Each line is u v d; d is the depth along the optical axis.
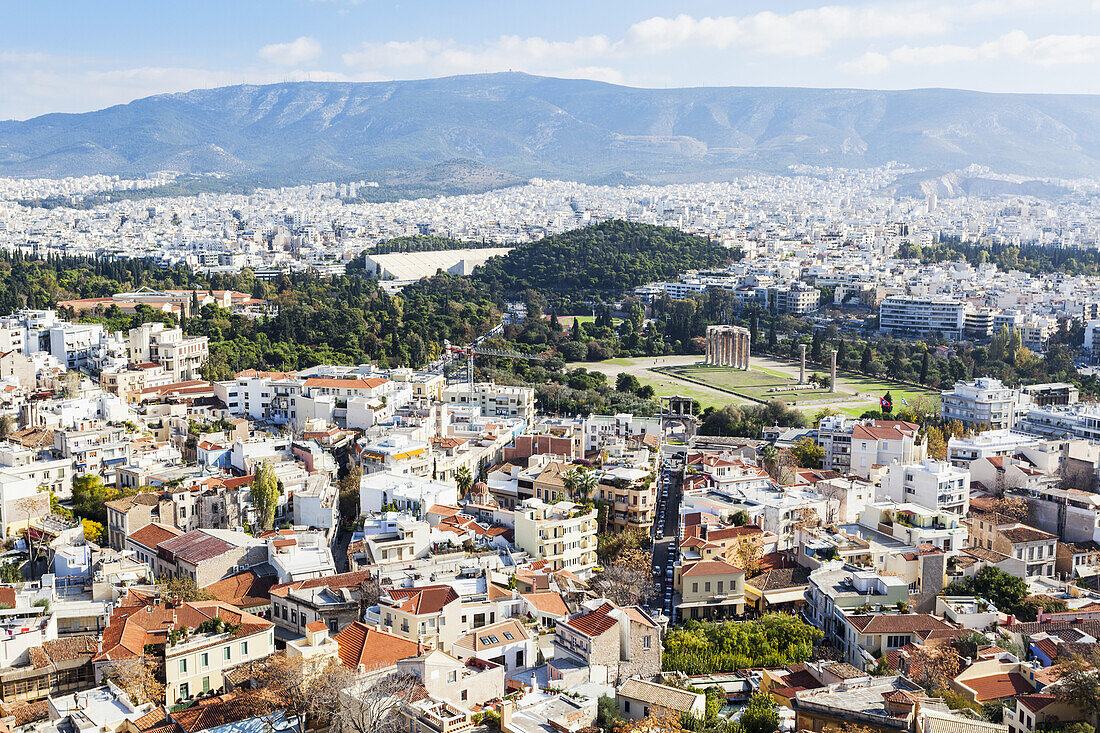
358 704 195.88
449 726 190.12
